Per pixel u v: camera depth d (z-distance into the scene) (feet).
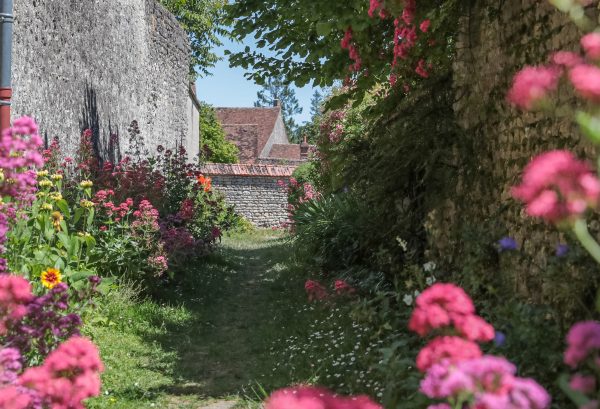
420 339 13.48
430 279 15.94
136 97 43.34
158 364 18.51
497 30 15.92
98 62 35.19
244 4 26.35
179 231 29.81
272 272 35.91
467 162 17.53
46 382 7.89
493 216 15.49
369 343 16.74
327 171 43.01
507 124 15.15
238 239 57.16
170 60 54.49
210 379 17.54
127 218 26.35
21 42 24.68
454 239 18.30
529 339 10.09
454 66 19.19
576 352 6.84
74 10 31.24
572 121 11.51
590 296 10.57
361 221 26.94
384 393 12.18
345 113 46.65
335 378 15.62
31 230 20.59
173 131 55.88
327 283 28.43
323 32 21.07
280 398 5.52
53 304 12.21
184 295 28.19
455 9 19.02
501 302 13.01
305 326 21.74
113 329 20.89
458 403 6.35
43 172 21.26
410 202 21.45
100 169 31.96
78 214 23.39
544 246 12.67
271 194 75.41
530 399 5.91
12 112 23.59
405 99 23.02
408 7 18.34
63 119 29.60
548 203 6.36
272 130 157.38
